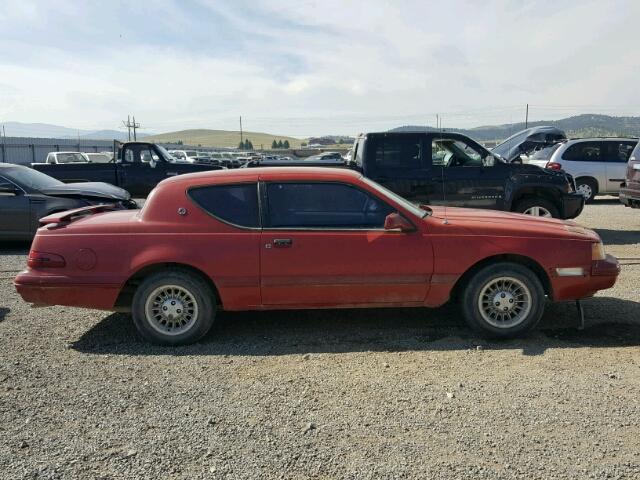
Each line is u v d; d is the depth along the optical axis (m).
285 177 4.82
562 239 4.78
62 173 14.02
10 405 3.60
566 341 4.74
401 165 9.17
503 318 4.80
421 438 3.16
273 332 5.08
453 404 3.57
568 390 3.75
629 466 2.87
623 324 5.15
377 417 3.40
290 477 2.80
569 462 2.91
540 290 4.74
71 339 4.91
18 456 3.00
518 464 2.90
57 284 4.66
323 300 4.77
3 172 9.32
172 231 4.68
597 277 4.83
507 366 4.20
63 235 4.73
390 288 4.76
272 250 4.65
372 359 4.38
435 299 4.81
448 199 9.18
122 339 4.91
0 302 6.10
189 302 4.72
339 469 2.86
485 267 4.76
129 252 4.65
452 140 9.23
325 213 4.79
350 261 4.69
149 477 2.81
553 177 9.21
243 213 4.73
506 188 9.17
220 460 2.96
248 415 3.45
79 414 3.48
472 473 2.82
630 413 3.42
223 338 4.93
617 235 10.07
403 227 4.67
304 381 3.96
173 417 3.43
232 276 4.65
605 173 15.15
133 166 14.34
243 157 54.09
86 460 2.97
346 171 5.03
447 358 4.38
